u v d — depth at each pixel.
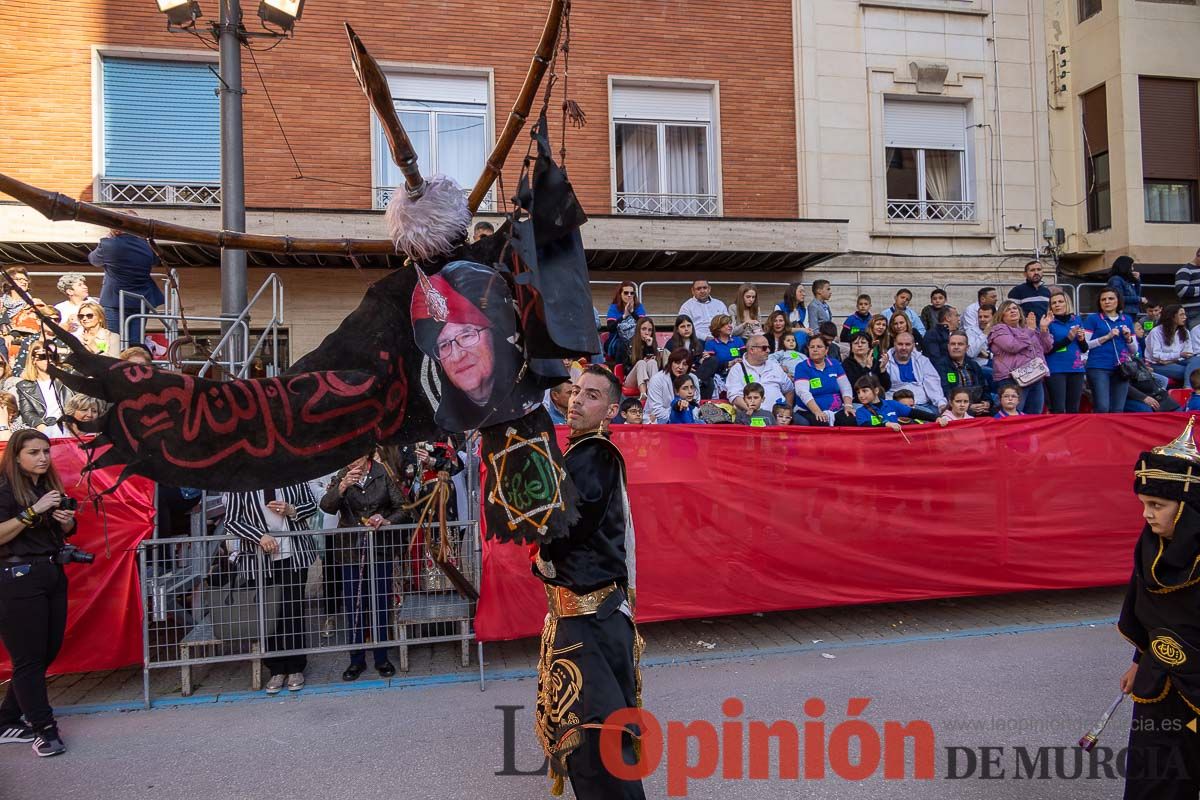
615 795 2.77
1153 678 2.88
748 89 11.50
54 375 2.01
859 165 11.82
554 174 2.09
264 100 10.05
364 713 4.86
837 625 6.45
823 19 11.74
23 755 4.32
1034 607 6.87
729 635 6.23
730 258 10.80
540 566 2.95
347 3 10.28
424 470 4.44
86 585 5.05
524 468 2.33
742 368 7.69
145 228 2.11
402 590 5.44
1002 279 12.29
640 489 5.87
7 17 9.40
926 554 6.38
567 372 2.35
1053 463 6.65
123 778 4.03
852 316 9.49
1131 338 8.85
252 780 3.98
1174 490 2.84
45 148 9.51
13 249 9.00
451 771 4.04
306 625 5.31
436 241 2.29
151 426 2.07
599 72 11.00
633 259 10.73
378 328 2.32
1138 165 12.20
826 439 6.21
